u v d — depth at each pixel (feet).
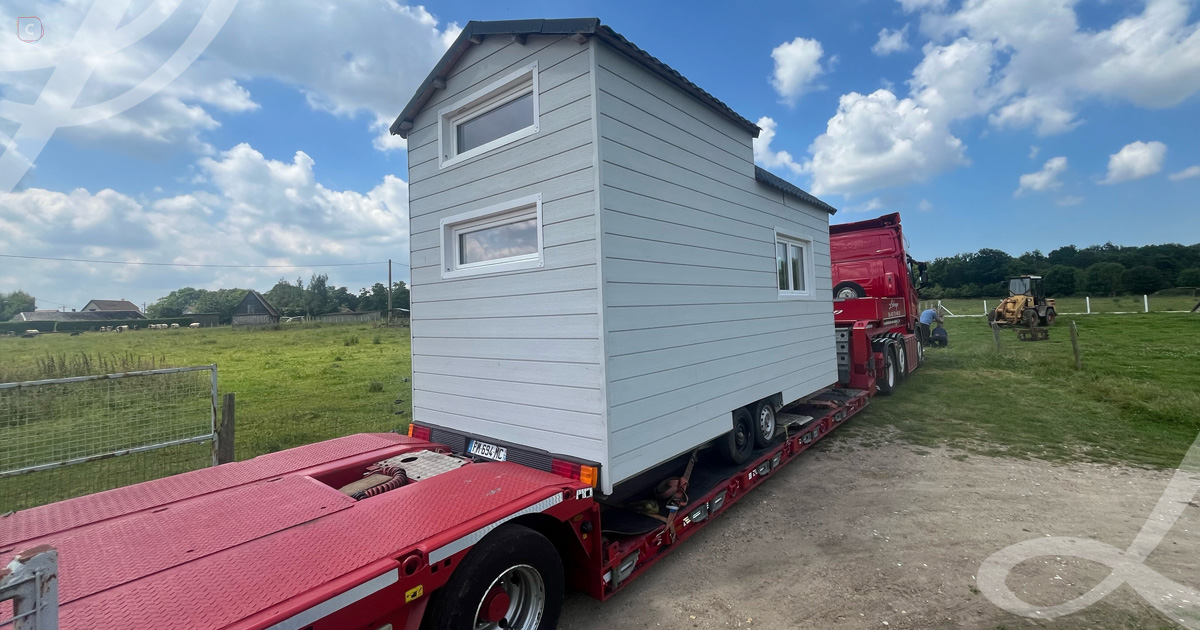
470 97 13.04
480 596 7.69
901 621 9.45
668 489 12.48
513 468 10.75
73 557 6.85
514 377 11.97
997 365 37.60
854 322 27.89
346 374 42.60
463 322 13.41
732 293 14.85
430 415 14.66
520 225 12.17
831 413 21.22
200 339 83.76
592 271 10.11
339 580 6.31
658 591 10.78
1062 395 28.19
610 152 10.39
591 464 10.03
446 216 13.85
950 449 19.98
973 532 12.94
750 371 15.76
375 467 11.59
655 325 11.53
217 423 16.28
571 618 9.93
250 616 5.57
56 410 17.13
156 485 9.80
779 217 18.20
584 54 10.35
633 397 10.74
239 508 8.54
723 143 14.71
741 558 12.07
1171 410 23.57
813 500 15.42
